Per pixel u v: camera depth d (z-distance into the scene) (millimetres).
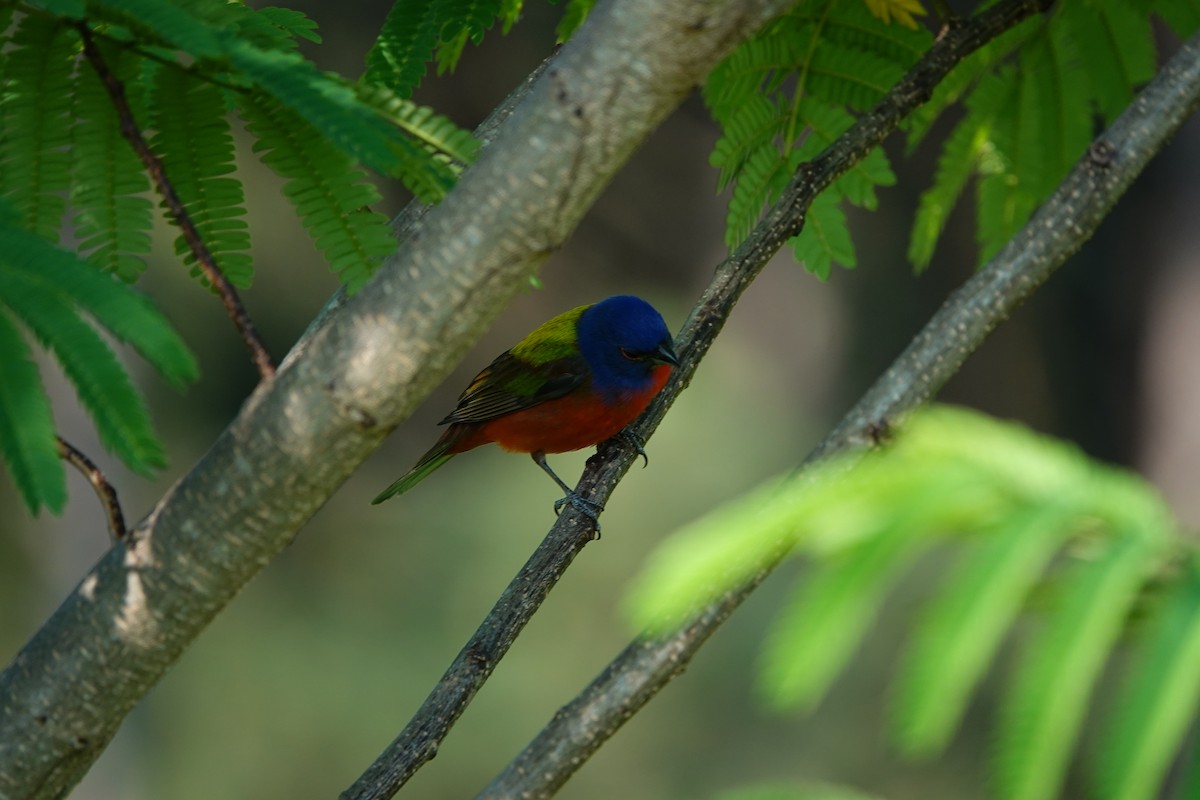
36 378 3391
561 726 5352
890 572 2203
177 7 4617
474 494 34406
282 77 4523
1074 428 36781
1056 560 2283
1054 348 36562
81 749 5004
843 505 2283
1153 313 32344
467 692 6289
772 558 2400
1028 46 8648
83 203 5148
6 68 4996
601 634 31297
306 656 32500
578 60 4199
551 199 4246
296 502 4629
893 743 2090
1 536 29188
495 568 33219
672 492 33375
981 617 2135
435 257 4336
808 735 28094
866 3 8328
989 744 2141
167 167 5188
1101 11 8477
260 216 30859
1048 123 8797
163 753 31109
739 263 8391
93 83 5082
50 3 4414
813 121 8555
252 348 4668
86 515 29266
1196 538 2283
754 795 2740
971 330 5762
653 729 29438
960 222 36469
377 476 35875
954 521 2273
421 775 30203
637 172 39156
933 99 8852
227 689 31859
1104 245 35344
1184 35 8570
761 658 2182
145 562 4828
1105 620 2148
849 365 38281
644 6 4102
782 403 38000
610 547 32031
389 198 22828
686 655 5250
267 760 31297
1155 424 31875
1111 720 2102
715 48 4109
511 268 4312
